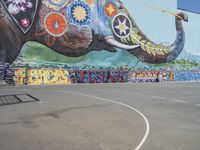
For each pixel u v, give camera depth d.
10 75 32.12
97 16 40.09
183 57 52.19
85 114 11.57
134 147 6.84
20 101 15.63
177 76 50.50
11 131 8.35
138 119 10.63
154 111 12.75
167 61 49.00
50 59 35.41
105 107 13.81
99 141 7.38
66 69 36.59
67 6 37.25
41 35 34.88
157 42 47.59
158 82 45.03
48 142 7.21
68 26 37.16
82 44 38.22
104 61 40.41
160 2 48.47
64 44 36.69
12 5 32.94
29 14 34.16
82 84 34.97
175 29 50.81
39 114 11.35
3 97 17.67
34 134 8.03
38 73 34.22
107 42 40.91
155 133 8.37
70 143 7.14
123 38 42.88
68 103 15.08
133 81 43.41
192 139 7.70
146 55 45.75
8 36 32.38
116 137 7.82
